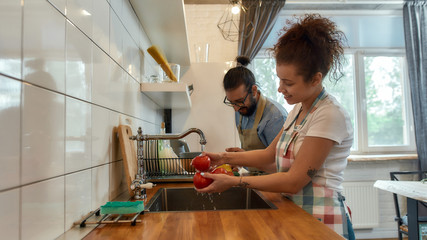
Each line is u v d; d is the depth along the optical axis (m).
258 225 0.77
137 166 1.23
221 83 2.65
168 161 1.53
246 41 3.37
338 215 1.02
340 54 1.05
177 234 0.70
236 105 1.70
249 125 1.80
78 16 0.80
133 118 1.47
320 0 3.53
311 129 0.99
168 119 2.78
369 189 3.43
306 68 0.94
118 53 1.20
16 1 0.52
